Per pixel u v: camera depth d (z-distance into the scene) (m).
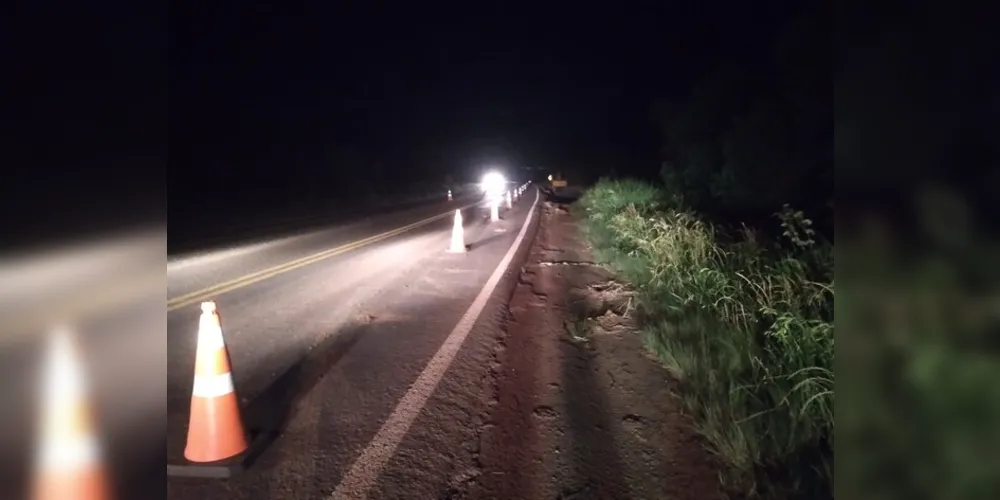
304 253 15.70
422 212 33.59
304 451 4.62
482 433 4.90
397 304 9.44
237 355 6.86
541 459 4.50
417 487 4.14
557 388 5.84
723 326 6.57
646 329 7.56
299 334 7.74
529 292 10.43
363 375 6.21
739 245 9.80
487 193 66.19
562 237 20.28
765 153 15.10
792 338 5.45
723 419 4.75
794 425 4.30
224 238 19.55
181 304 9.34
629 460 4.47
